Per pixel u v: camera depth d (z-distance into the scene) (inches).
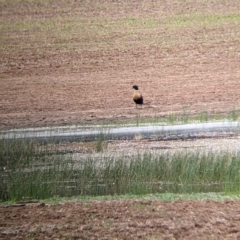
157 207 2110.0
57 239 1843.0
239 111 4037.9
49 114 4303.6
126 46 6289.4
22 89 5191.9
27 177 2452.0
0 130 3690.9
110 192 2368.4
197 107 4274.1
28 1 7844.5
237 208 2089.1
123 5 7539.4
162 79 5290.4
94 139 3329.2
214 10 7219.5
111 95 4827.8
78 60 6008.9
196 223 1937.7
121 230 1892.2
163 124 3651.6
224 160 2554.1
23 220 2025.1
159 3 7519.7
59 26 7027.6
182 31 6628.9
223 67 5590.6
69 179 2496.3
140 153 2871.6
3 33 6894.7
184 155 2662.4
